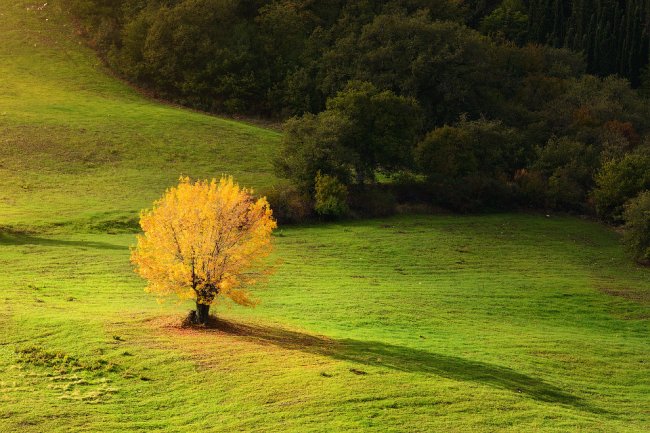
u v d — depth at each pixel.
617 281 79.62
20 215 84.50
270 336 48.88
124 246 77.19
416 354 47.94
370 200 100.81
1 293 56.31
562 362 51.22
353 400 38.03
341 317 57.41
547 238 96.19
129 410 36.78
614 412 42.62
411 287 70.44
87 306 54.56
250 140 126.25
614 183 104.38
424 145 111.06
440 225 98.00
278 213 92.75
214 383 39.69
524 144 124.19
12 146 109.12
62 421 35.03
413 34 144.12
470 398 39.75
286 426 35.25
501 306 66.94
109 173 105.38
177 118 132.50
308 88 148.38
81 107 132.25
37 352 42.56
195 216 48.28
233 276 48.78
